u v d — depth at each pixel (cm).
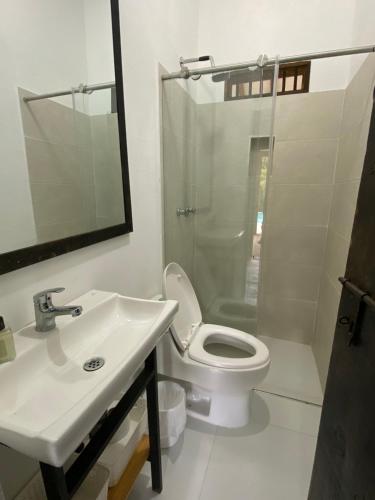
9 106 69
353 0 164
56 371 69
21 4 70
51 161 82
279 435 136
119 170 109
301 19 175
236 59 193
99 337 87
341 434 75
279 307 218
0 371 58
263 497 108
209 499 107
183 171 174
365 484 60
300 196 196
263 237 194
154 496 108
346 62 170
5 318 70
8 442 48
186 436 134
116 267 115
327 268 186
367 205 69
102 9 93
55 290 73
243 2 184
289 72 182
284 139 190
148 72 126
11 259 68
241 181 181
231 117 170
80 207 93
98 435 70
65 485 54
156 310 93
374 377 61
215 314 205
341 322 80
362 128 134
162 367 138
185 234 187
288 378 179
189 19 175
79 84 89
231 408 137
